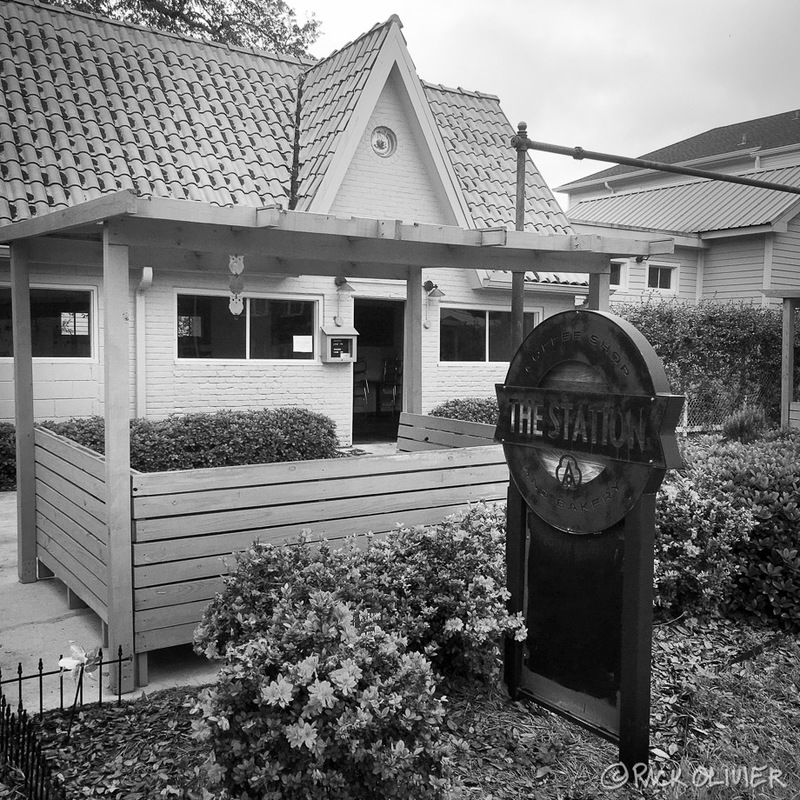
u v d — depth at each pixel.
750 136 29.33
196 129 11.79
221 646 3.49
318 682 2.52
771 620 4.97
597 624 3.36
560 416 3.46
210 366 11.46
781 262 18.27
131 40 12.72
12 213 9.20
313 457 10.30
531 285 13.91
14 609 5.41
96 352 10.49
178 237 4.43
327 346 12.25
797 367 16.59
